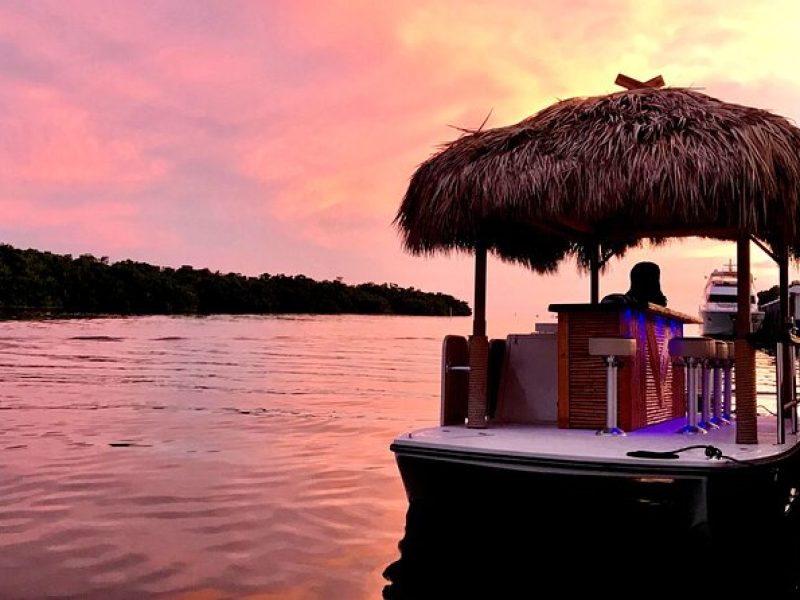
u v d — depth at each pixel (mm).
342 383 21609
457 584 4840
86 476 8016
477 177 6004
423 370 27922
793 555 5734
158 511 6574
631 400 6477
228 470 8477
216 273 111438
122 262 102625
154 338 45188
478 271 6605
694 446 5262
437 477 5531
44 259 94562
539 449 5270
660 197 5523
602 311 6441
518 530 5371
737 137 5496
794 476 6652
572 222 7648
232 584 4785
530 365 7344
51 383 18859
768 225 6320
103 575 4910
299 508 6758
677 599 4711
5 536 5766
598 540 5215
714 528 4945
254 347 40250
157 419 12875
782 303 7676
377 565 5195
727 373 8055
